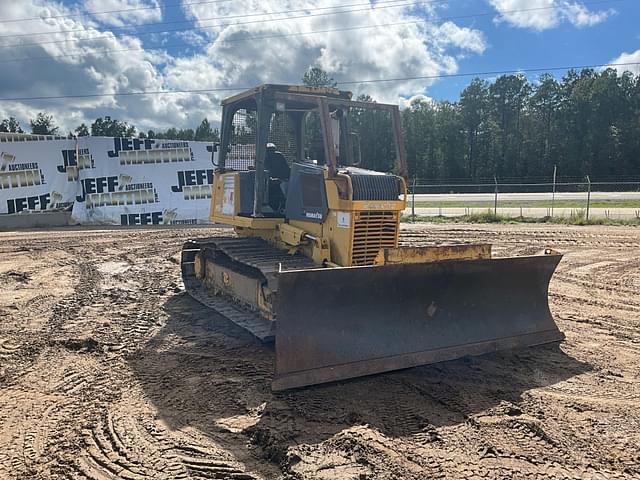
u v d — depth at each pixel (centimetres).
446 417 479
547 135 7356
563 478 384
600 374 585
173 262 1360
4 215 2077
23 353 665
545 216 2259
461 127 8000
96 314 848
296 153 844
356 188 647
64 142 2173
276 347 514
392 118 741
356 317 568
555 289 1019
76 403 520
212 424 472
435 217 2375
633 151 6456
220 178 898
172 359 640
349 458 410
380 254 628
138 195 2270
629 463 404
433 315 618
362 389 538
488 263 642
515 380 565
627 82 7169
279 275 510
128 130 8825
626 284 1060
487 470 394
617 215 2303
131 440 445
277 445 427
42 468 406
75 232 1977
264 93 738
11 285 1073
